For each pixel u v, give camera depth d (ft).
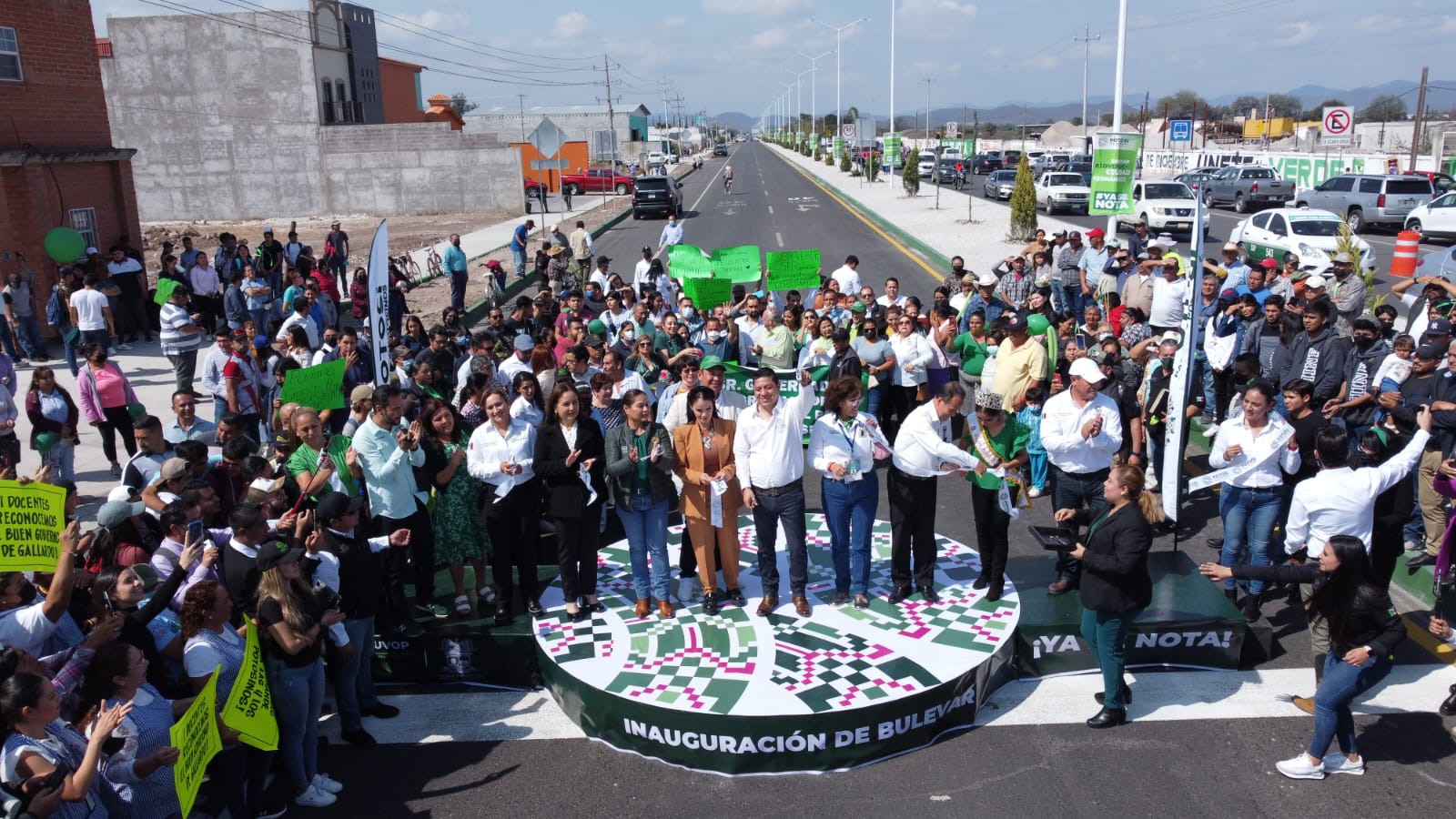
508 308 75.61
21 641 16.61
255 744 16.47
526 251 93.25
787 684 20.57
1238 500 24.40
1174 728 20.74
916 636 22.63
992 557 24.45
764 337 41.27
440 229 126.52
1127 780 19.02
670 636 23.00
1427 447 26.55
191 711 14.83
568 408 22.79
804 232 116.57
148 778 15.62
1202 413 40.42
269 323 60.08
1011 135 431.02
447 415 23.75
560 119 318.86
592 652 22.26
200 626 16.88
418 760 20.44
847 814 18.33
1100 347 33.55
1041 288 55.36
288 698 17.93
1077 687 22.67
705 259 54.29
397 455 22.72
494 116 318.24
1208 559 28.53
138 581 17.46
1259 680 22.61
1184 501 33.14
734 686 20.54
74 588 18.78
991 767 19.65
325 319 58.59
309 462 23.53
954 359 44.68
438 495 23.98
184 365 45.98
